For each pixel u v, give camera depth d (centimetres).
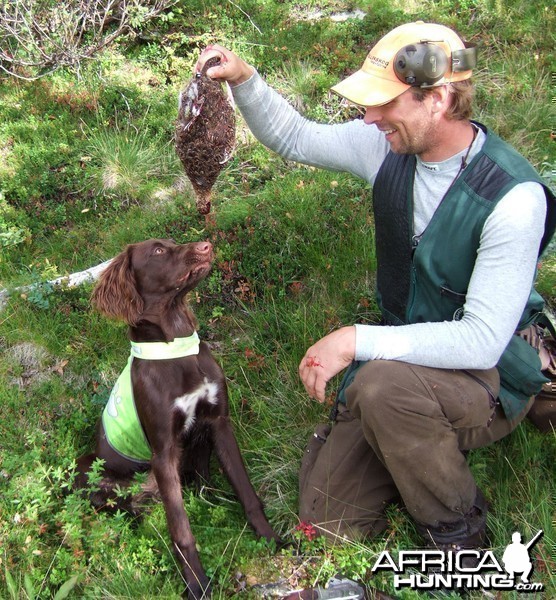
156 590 262
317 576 253
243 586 260
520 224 222
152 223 463
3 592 260
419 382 234
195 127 254
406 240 251
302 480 290
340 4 651
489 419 249
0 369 378
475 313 229
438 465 239
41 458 317
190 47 624
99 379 368
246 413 340
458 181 234
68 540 272
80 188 509
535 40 574
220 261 410
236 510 298
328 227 420
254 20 640
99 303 297
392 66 224
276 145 299
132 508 310
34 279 416
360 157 278
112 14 637
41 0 595
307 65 569
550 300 362
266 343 367
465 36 584
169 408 284
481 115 506
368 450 274
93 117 567
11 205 503
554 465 283
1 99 595
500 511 267
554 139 484
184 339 291
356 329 241
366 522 274
